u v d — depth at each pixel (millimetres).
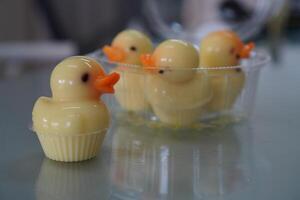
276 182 326
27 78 589
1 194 308
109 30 1364
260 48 848
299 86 562
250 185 322
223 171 342
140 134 405
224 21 971
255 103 485
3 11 1317
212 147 383
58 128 339
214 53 415
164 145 384
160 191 313
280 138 403
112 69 410
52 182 323
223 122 424
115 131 408
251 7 952
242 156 366
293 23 1053
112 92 354
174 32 1014
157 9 1069
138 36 424
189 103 396
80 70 346
